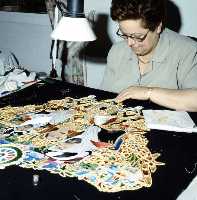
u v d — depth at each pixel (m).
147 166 0.84
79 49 2.52
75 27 1.21
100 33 2.45
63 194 0.74
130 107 1.26
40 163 0.86
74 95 1.40
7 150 0.93
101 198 0.72
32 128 1.07
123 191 0.74
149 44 1.34
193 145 0.96
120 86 1.54
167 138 1.01
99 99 1.35
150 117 1.14
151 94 1.28
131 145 0.96
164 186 0.77
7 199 0.73
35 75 1.59
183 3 2.11
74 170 0.83
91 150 0.92
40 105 1.29
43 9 2.73
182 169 0.84
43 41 2.76
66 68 2.58
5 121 1.13
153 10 1.21
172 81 1.44
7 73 1.60
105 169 0.83
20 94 1.40
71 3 1.23
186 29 2.17
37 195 0.74
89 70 2.60
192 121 1.12
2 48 3.03
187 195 0.75
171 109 1.25
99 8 2.39
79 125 1.09
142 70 1.50
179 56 1.42
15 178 0.80
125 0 1.19
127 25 1.23
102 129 1.06
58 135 1.02
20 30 2.86
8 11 2.87
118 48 1.55
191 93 1.25
